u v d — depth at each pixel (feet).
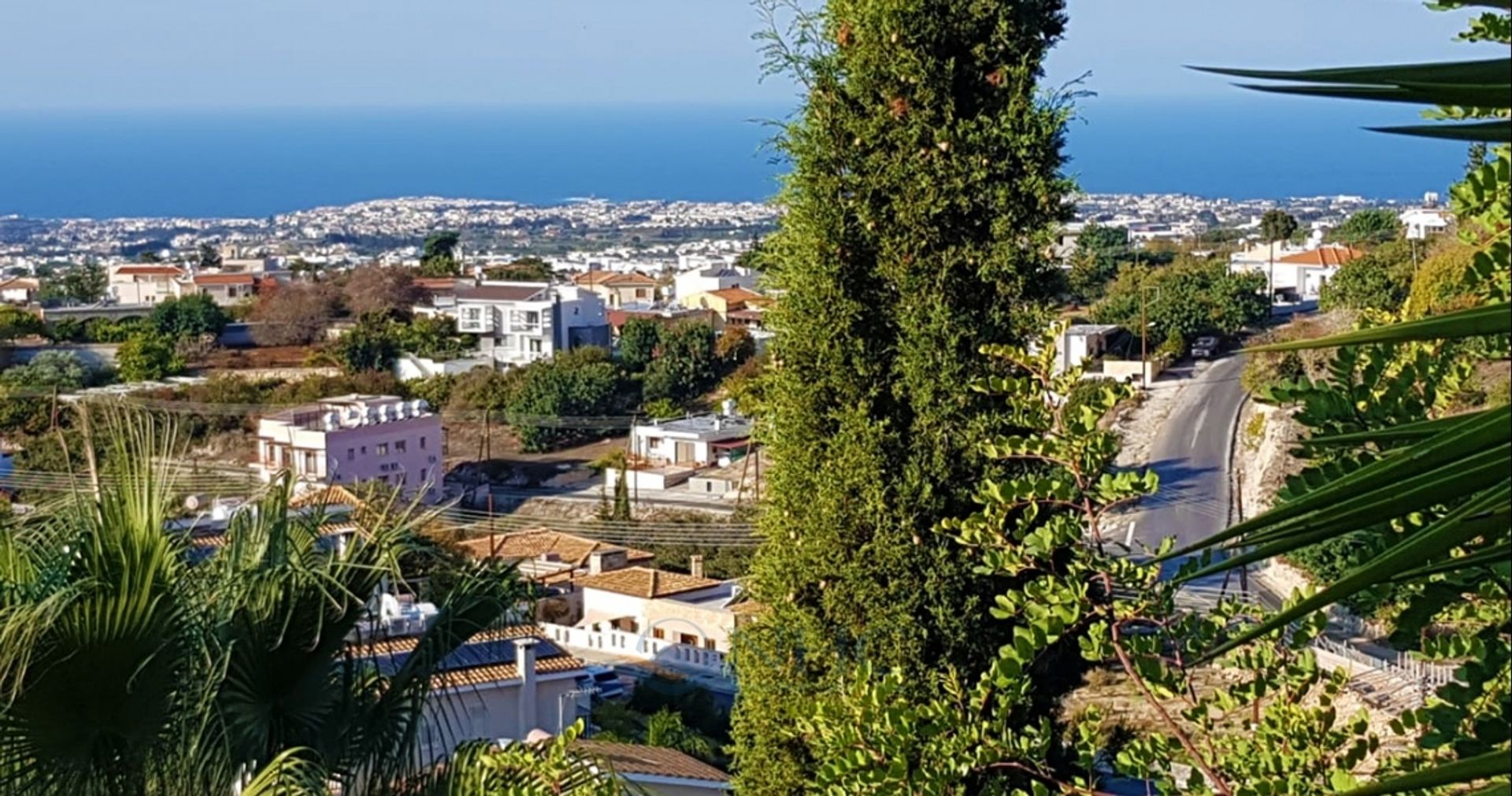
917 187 20.49
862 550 20.49
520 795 14.84
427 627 16.44
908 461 20.54
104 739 13.80
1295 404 10.96
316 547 16.24
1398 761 9.91
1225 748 11.14
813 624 21.01
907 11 20.33
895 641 20.29
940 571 20.25
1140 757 11.21
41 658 13.32
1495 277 9.30
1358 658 38.29
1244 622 11.51
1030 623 11.20
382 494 16.70
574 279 283.18
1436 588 8.66
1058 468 13.88
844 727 11.72
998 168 20.29
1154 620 11.12
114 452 14.24
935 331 20.33
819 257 21.02
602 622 91.09
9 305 207.41
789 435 21.35
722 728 64.23
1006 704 11.54
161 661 13.92
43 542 14.65
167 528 14.69
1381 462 3.78
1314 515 4.00
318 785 13.85
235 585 14.96
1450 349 10.34
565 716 44.80
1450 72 3.68
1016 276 20.38
